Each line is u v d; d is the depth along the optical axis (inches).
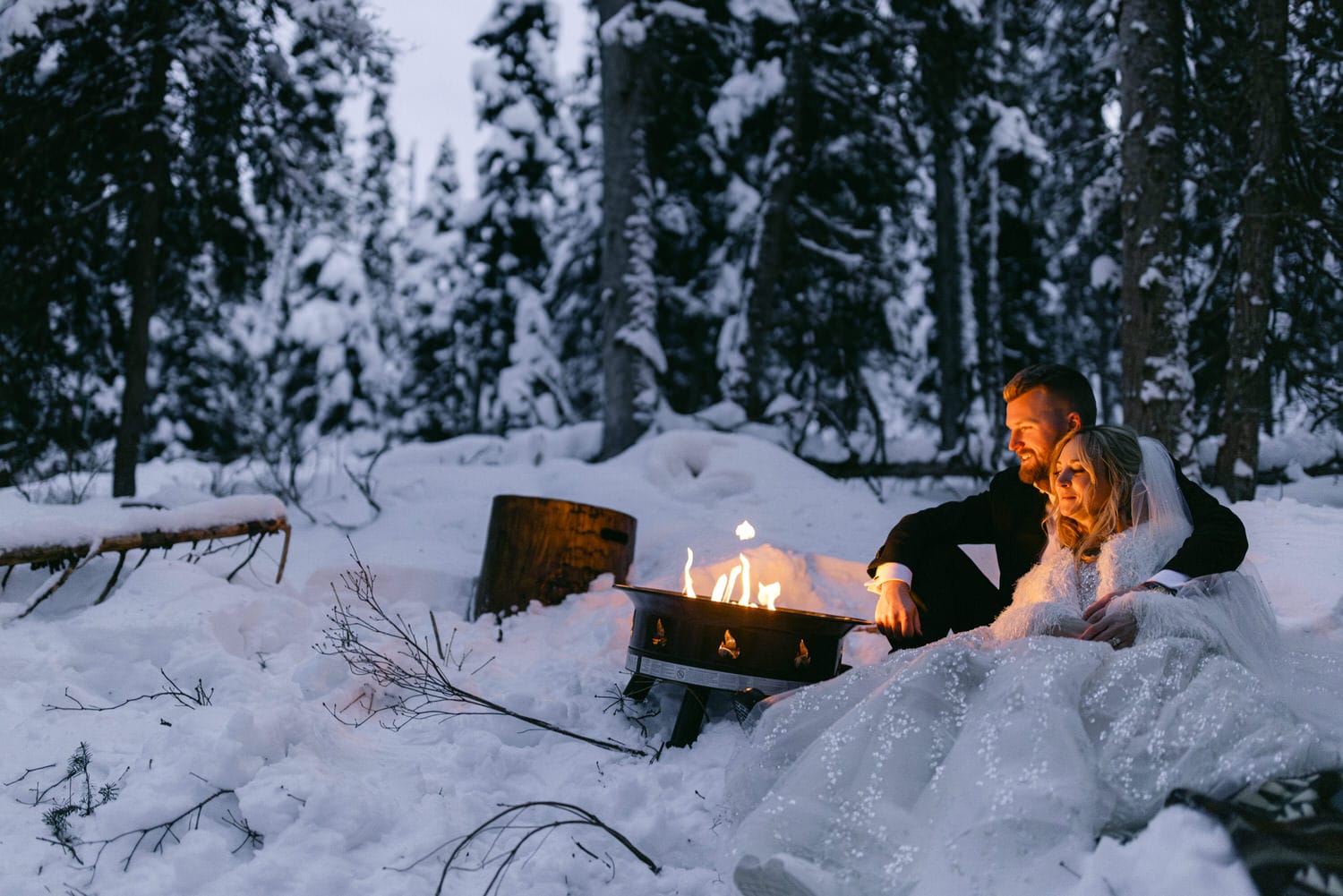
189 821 95.9
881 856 77.9
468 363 769.6
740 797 93.4
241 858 93.0
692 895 91.8
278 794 96.7
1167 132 287.3
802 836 80.1
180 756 103.7
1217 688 81.9
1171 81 291.7
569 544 187.0
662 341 539.8
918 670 88.3
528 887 91.0
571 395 694.5
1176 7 300.2
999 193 592.7
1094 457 103.3
